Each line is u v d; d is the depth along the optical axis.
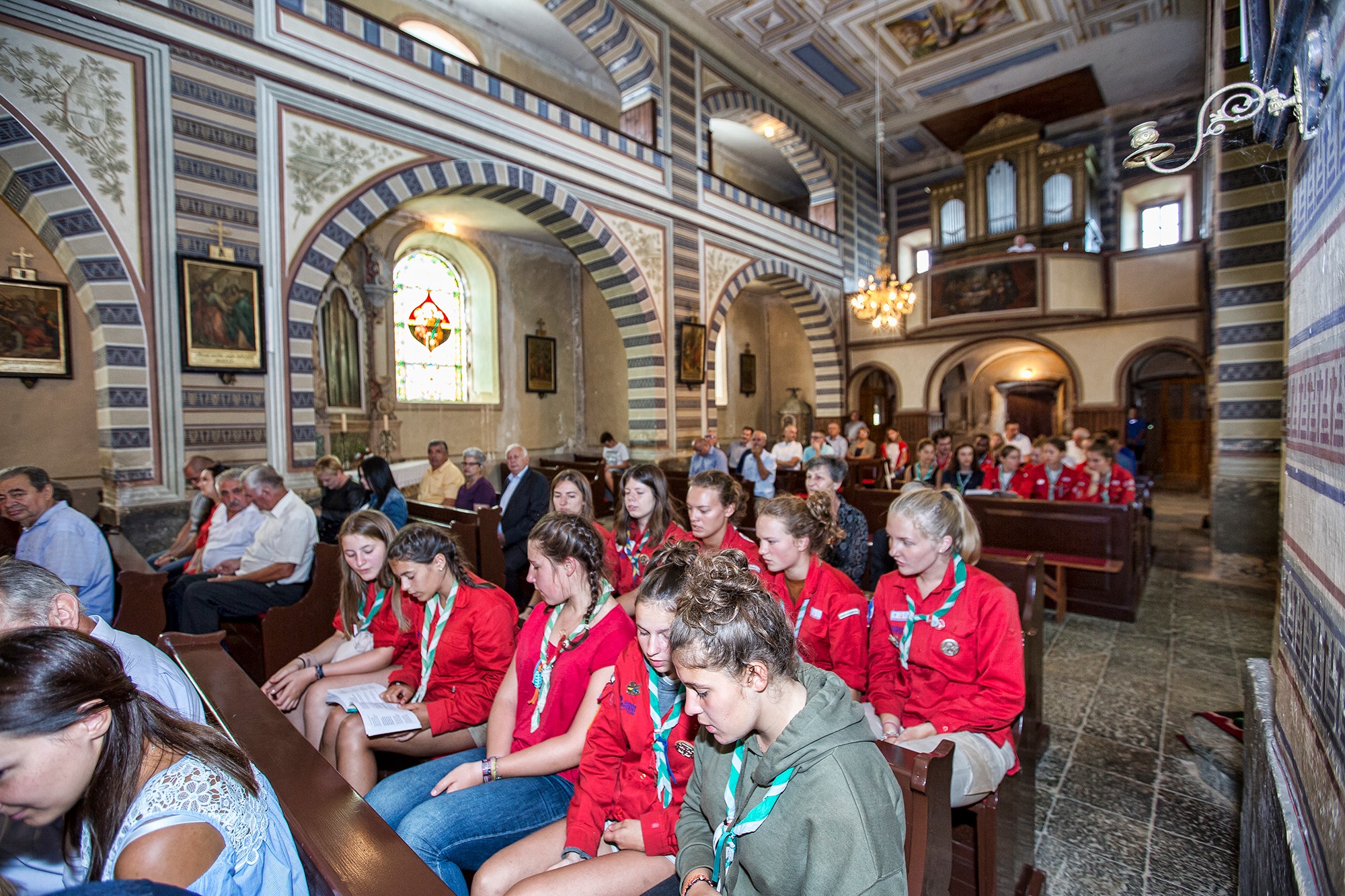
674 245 9.86
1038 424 15.71
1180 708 3.75
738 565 1.29
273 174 5.67
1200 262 10.74
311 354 5.94
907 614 2.27
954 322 12.30
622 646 2.07
